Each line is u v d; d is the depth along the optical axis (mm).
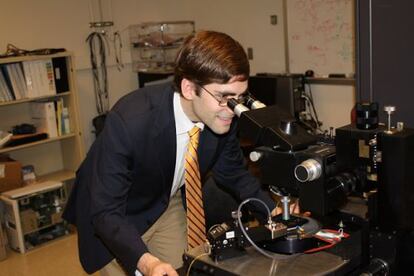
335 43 3730
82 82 4375
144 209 1608
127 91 4711
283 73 4145
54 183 3662
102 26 4422
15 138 3566
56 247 3549
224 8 4602
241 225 1154
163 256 1817
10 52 3604
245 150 2043
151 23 4578
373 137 1100
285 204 1229
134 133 1380
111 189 1342
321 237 1191
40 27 4008
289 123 1131
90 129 4469
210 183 1839
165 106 1433
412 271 1185
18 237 3471
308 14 3861
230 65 1174
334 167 1112
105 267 1605
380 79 2689
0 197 3506
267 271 1068
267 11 4199
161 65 4492
